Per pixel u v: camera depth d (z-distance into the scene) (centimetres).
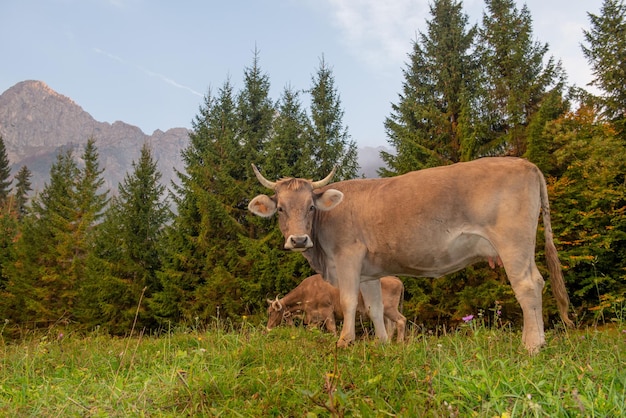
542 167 1766
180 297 2050
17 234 4119
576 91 2025
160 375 435
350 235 655
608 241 1531
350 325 635
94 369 522
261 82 2880
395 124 2217
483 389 315
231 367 432
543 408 288
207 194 2139
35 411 358
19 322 2695
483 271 1691
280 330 768
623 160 1588
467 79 2366
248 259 2052
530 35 2498
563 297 554
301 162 2278
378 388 342
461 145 1991
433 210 585
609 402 279
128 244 2498
